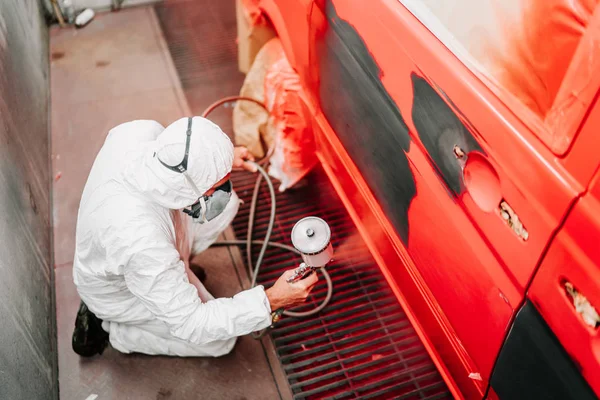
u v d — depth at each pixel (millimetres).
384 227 2104
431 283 1831
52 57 4312
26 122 3150
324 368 2330
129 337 2264
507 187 1301
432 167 1613
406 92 1647
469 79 1367
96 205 1813
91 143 3496
